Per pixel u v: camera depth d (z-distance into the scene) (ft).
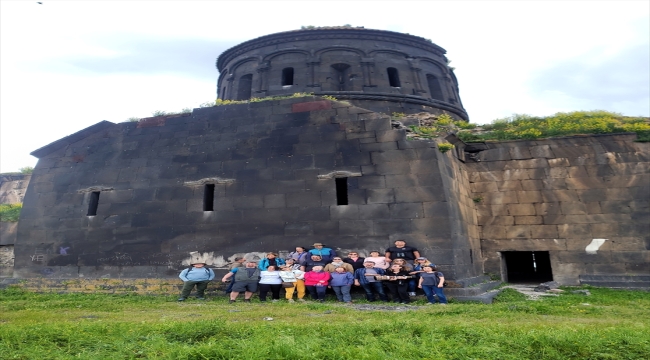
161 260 48.26
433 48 85.92
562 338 18.80
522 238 54.90
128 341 19.63
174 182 50.98
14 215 59.36
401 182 44.78
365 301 39.78
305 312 31.68
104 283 48.42
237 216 47.80
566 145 56.44
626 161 53.78
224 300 41.24
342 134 48.14
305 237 45.44
